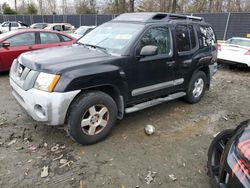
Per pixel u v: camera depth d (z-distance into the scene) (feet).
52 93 10.02
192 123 14.84
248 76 29.12
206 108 17.44
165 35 14.23
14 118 14.29
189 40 15.98
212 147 9.81
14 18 113.80
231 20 49.24
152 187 9.30
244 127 8.00
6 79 22.94
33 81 10.52
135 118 15.05
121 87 12.12
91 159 10.71
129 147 11.78
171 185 9.45
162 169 10.33
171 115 15.81
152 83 13.74
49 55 11.88
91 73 10.69
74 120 10.75
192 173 10.19
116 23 14.79
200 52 16.80
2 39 22.98
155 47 12.12
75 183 9.28
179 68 15.25
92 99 11.00
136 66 12.52
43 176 9.55
